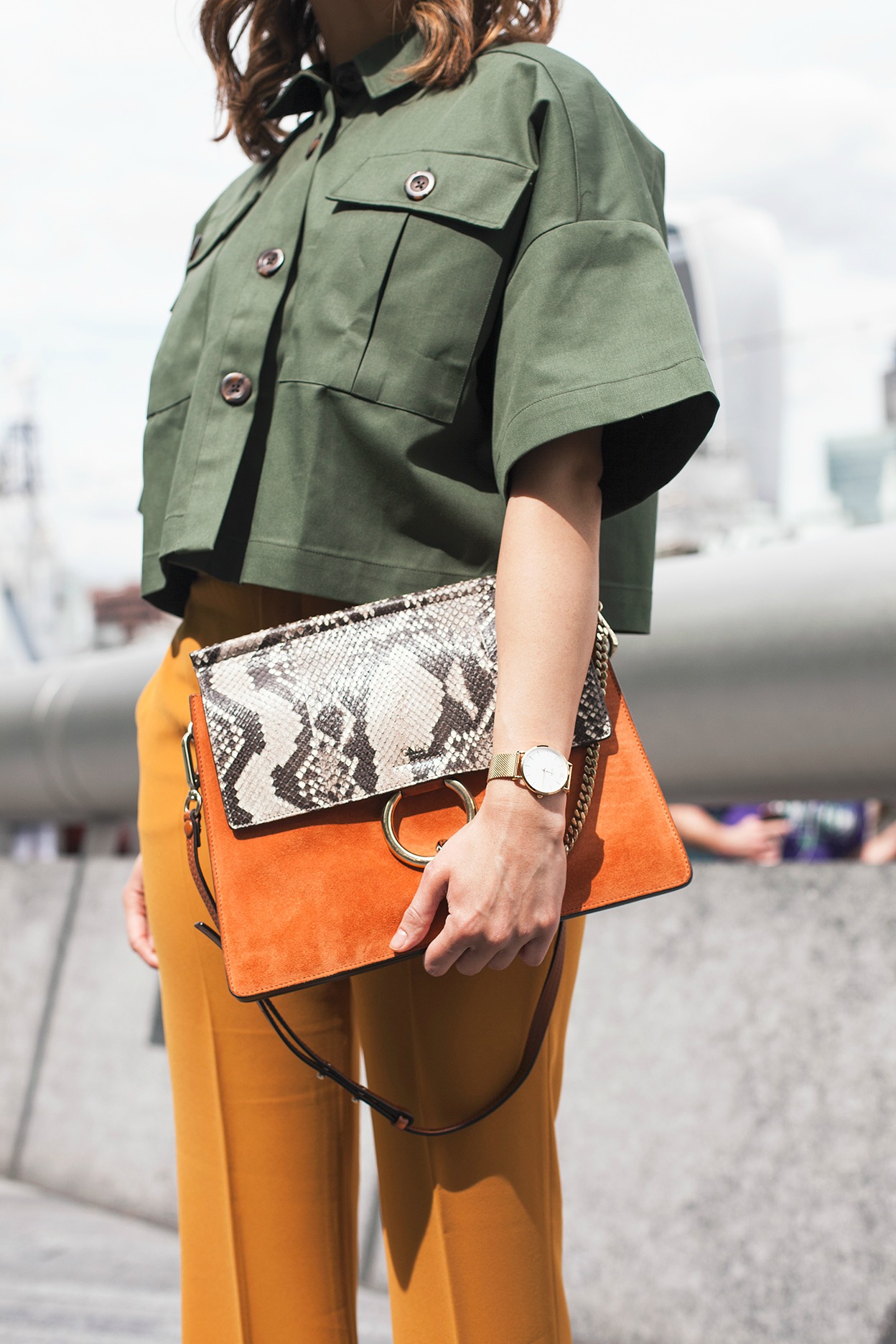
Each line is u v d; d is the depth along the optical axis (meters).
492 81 0.85
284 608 0.88
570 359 0.77
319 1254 0.91
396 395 0.81
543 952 0.73
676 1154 1.52
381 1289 1.77
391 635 0.80
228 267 0.94
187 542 0.86
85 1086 2.41
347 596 0.82
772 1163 1.44
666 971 1.61
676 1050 1.57
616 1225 1.54
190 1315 0.94
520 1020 0.84
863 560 1.43
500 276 0.82
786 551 1.55
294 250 0.89
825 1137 1.42
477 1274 0.82
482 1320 0.82
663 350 0.76
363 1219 1.83
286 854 0.76
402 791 0.78
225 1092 0.91
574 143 0.82
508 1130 0.84
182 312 0.99
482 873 0.70
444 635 0.80
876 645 1.37
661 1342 1.46
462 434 0.83
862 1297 1.33
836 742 1.43
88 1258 1.97
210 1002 0.91
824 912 1.50
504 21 0.93
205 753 0.79
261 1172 0.90
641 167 0.90
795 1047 1.47
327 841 0.77
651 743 1.63
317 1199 0.91
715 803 1.68
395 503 0.83
